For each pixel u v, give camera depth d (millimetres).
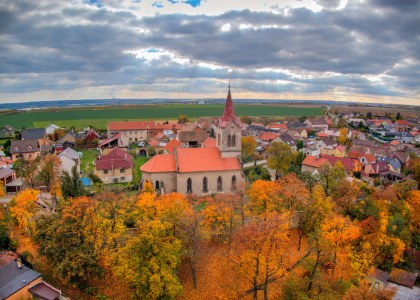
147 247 49562
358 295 41688
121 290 53656
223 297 53781
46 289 48594
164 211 60906
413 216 83750
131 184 110625
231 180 98062
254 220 63750
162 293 48562
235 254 59219
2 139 197500
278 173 123938
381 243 67500
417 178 131875
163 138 174000
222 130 95500
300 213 75438
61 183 88562
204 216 67562
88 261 50219
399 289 63406
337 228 58125
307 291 50938
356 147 175875
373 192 89250
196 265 61750
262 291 55125
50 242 51812
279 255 54938
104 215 57156
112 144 178750
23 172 107062
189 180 94500
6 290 45969
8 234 63312
